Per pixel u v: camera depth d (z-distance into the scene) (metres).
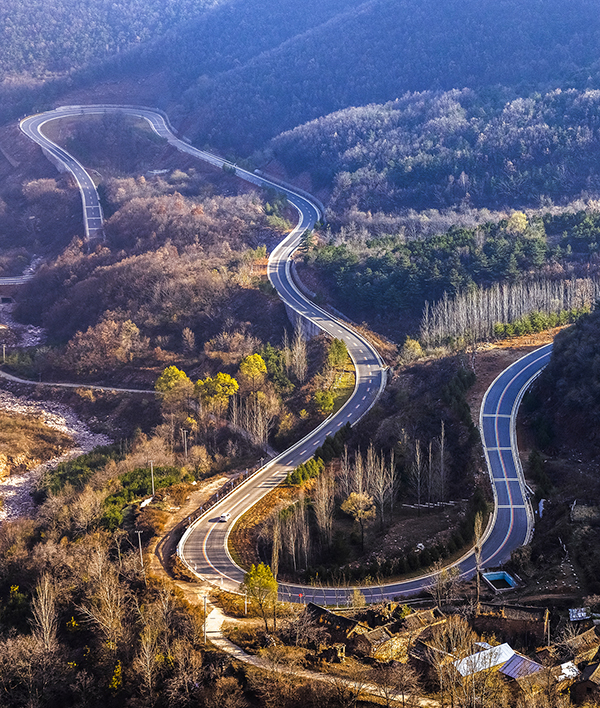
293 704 94.69
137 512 157.50
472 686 88.62
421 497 159.38
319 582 128.50
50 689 106.19
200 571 133.75
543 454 163.88
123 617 116.88
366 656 100.88
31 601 124.75
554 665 95.25
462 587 121.88
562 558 126.25
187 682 101.31
